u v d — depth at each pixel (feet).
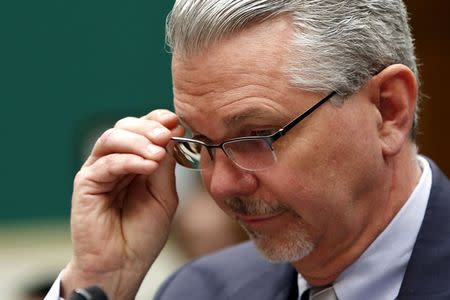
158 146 15.97
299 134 14.07
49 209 34.96
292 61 13.88
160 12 33.88
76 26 34.09
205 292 18.44
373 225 15.24
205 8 13.94
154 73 34.06
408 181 15.43
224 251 19.34
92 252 16.55
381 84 14.70
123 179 16.74
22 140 34.32
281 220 14.65
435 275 15.15
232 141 14.17
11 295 34.96
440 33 32.37
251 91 13.85
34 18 34.04
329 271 15.55
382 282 15.37
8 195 34.60
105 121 34.09
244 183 14.37
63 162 34.53
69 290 16.61
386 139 14.88
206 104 14.07
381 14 14.64
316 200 14.35
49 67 34.17
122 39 34.06
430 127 32.71
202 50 14.01
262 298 17.48
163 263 32.94
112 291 16.58
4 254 35.01
